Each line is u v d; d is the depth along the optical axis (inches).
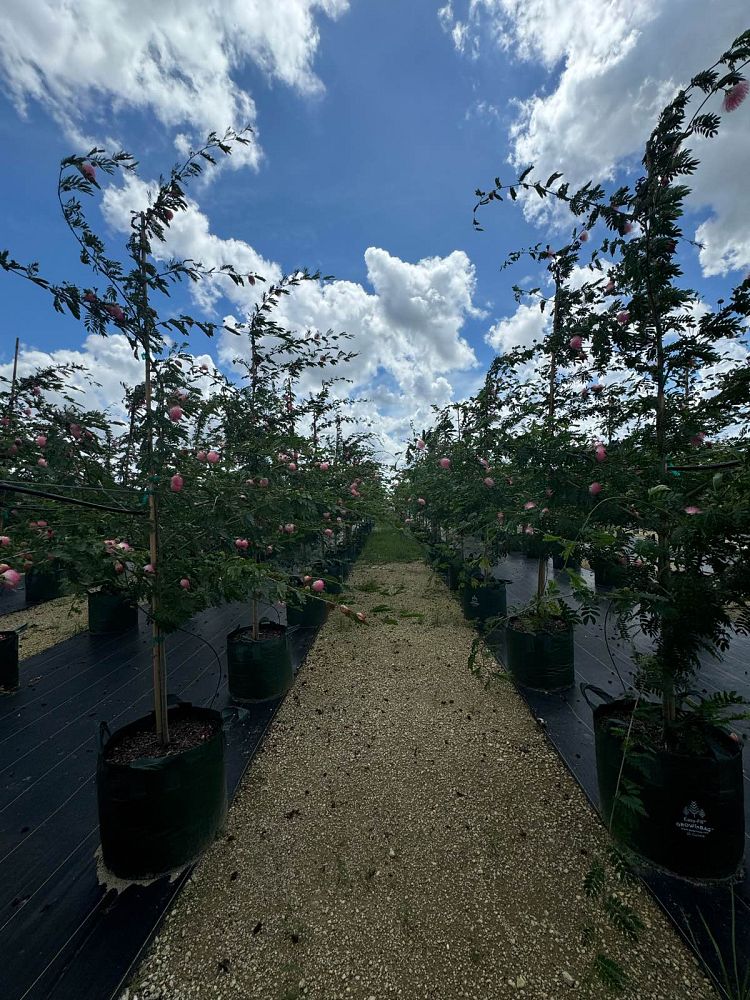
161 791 70.4
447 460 150.8
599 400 113.1
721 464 56.2
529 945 61.2
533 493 106.9
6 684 139.0
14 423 111.6
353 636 183.0
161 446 71.6
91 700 134.0
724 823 67.8
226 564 67.4
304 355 127.8
